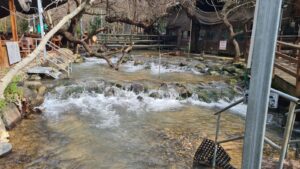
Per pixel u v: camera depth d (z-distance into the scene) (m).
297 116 6.23
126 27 28.44
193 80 11.22
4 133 5.42
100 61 16.47
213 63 15.54
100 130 6.22
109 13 20.61
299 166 3.54
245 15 17.44
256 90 1.44
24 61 6.24
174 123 6.80
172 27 24.95
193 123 6.82
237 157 4.90
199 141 5.68
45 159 4.76
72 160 4.77
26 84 8.31
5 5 11.85
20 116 6.50
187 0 20.12
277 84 7.94
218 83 10.47
